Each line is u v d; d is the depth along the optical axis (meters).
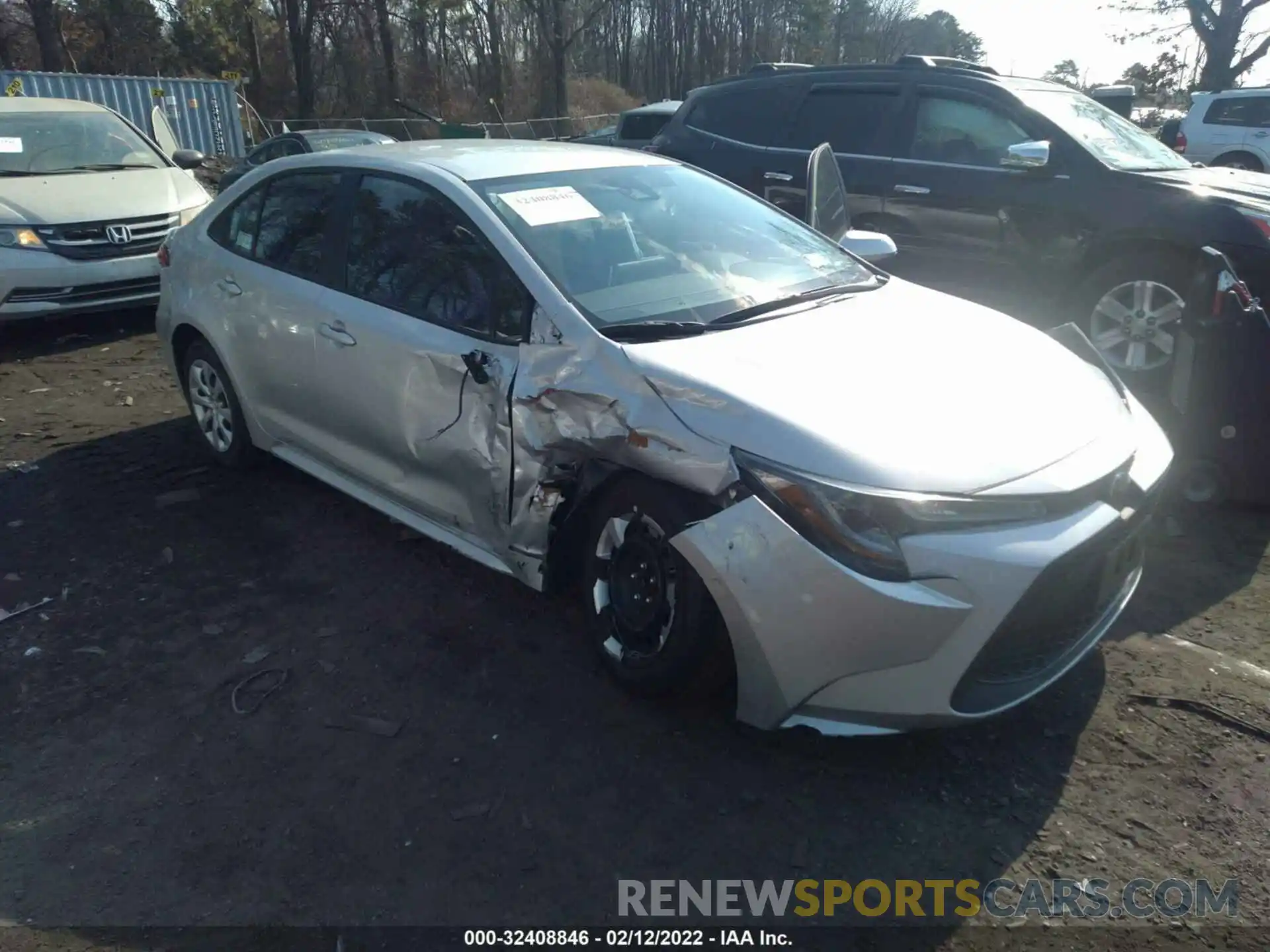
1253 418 4.57
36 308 7.63
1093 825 2.85
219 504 4.95
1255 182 6.46
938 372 3.30
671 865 2.70
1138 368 6.03
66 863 2.71
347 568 4.30
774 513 2.81
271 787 2.99
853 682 2.83
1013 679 2.93
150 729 3.26
